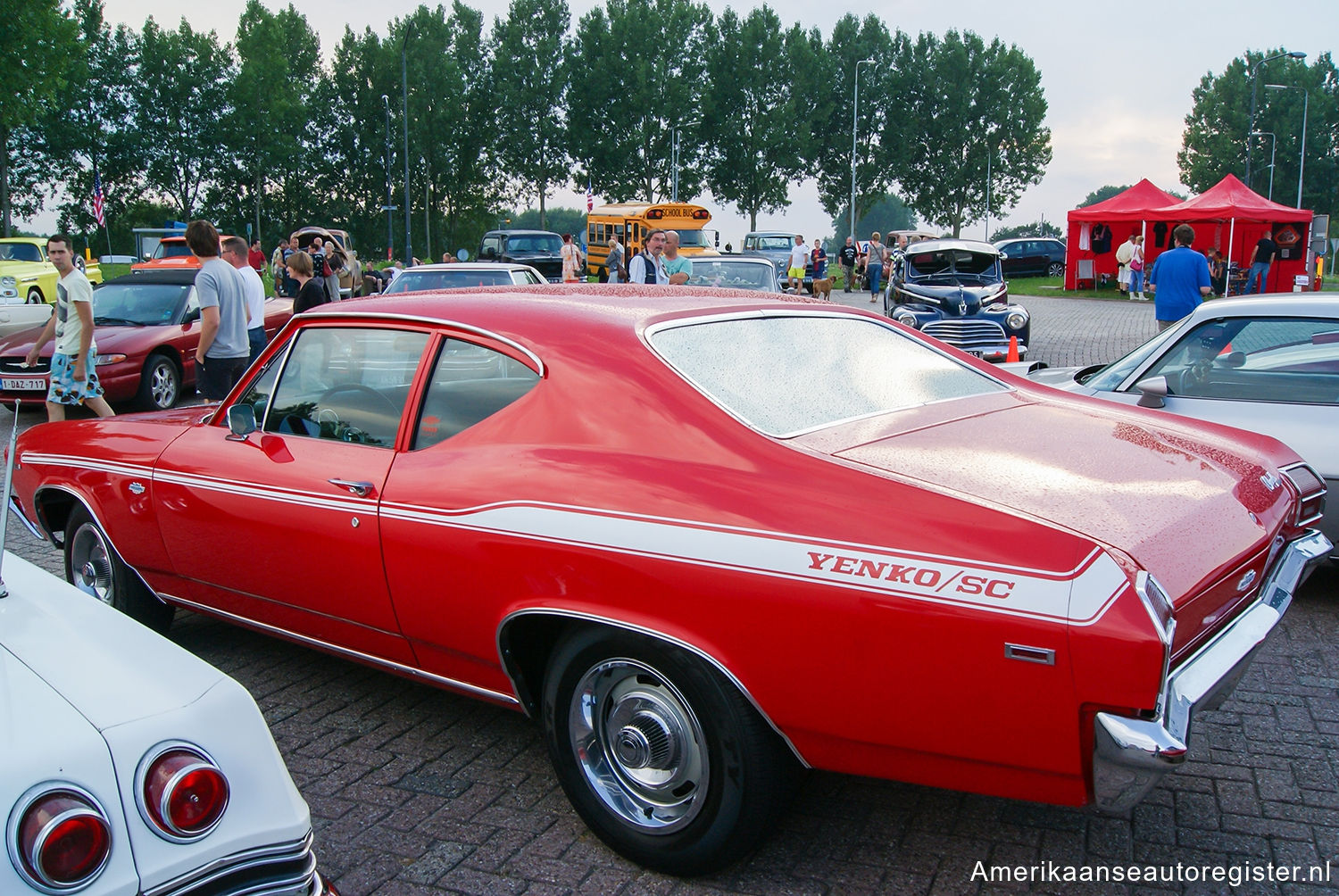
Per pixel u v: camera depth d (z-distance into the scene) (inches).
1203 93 3794.3
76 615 84.1
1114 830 114.6
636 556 99.6
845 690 90.7
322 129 2888.8
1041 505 90.5
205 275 288.7
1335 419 181.5
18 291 785.6
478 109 2896.2
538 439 112.2
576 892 104.6
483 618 113.1
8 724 66.0
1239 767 128.0
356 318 134.8
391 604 122.8
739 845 101.0
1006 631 82.8
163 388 435.5
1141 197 1170.6
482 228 3016.7
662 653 100.0
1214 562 90.7
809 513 93.9
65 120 2615.7
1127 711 79.7
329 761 134.0
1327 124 3597.4
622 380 110.0
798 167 3009.4
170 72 2736.2
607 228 1336.1
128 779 65.9
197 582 150.9
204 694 72.7
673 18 2844.5
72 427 170.4
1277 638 172.4
